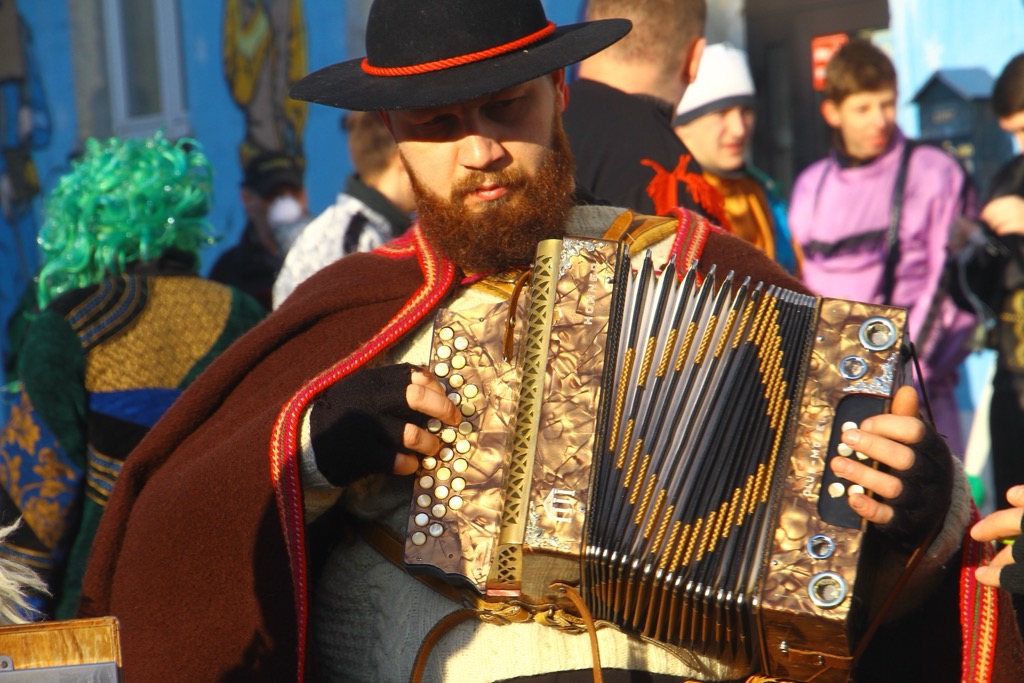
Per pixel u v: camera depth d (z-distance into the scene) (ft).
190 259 21.77
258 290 33.99
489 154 12.79
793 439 11.70
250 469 12.87
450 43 12.76
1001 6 25.50
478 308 12.93
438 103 12.39
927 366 25.84
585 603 12.23
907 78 26.27
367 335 13.38
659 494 11.81
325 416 12.63
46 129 39.63
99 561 13.47
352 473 12.64
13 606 11.53
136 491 13.64
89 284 21.06
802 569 11.34
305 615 12.78
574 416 12.07
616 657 12.60
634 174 18.45
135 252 21.24
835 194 26.99
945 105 25.94
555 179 13.26
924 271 26.07
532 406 12.14
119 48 38.06
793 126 27.68
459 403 12.59
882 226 26.32
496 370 12.64
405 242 14.11
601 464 11.96
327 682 13.57
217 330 20.98
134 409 20.02
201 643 12.84
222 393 13.65
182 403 13.69
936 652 13.06
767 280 13.16
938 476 11.60
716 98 24.00
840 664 11.71
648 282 12.41
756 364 12.01
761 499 11.67
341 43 33.78
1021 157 25.17
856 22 26.96
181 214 21.47
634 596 11.85
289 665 12.77
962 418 25.75
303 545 12.80
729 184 24.09
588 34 13.01
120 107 38.42
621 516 11.79
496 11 12.86
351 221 24.00
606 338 12.22
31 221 39.68
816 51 27.35
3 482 19.80
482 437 12.48
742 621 11.62
